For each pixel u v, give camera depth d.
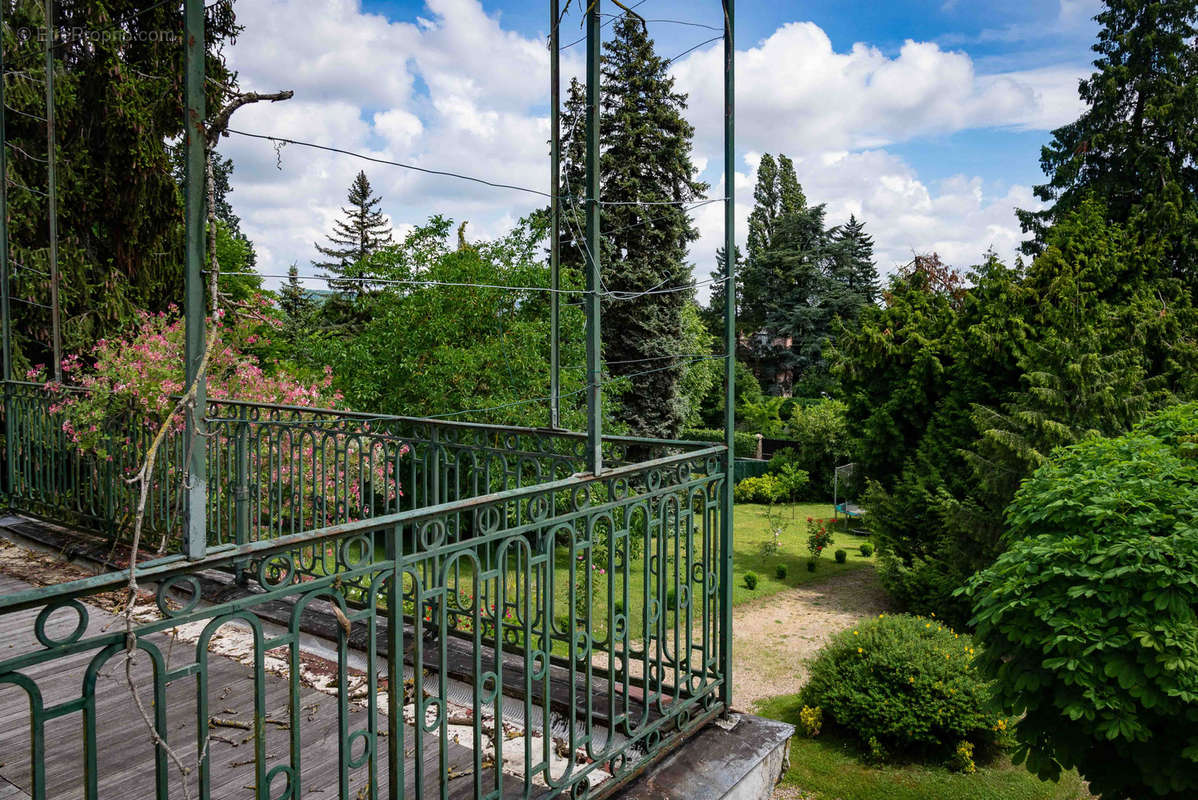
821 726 9.14
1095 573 5.05
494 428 3.65
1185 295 15.51
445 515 1.97
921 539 13.73
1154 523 5.26
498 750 2.11
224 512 4.75
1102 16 21.34
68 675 3.16
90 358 9.76
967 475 13.38
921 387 14.65
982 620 5.79
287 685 3.15
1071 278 12.67
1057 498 5.99
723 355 3.31
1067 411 11.75
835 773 8.07
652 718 3.00
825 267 45.72
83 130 9.99
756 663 11.09
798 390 40.91
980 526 12.19
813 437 25.69
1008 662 5.57
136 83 9.72
